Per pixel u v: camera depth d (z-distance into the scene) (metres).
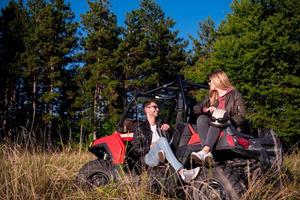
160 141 4.73
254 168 4.54
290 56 21.75
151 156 4.88
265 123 21.19
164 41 37.06
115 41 34.69
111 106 32.09
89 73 35.25
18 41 34.44
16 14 35.38
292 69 22.00
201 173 4.29
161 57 36.66
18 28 34.78
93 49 34.31
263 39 21.80
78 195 4.60
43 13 33.69
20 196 4.22
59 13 33.91
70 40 33.84
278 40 21.22
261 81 21.62
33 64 32.44
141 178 4.60
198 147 4.58
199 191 4.21
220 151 4.48
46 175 4.77
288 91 20.67
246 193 4.04
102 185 4.95
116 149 5.49
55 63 32.16
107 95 32.03
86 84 32.72
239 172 4.55
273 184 4.55
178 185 4.61
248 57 21.00
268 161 4.46
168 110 5.75
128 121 5.93
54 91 33.69
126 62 34.16
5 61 34.62
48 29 32.97
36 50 33.72
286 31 21.64
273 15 22.64
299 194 4.64
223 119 4.36
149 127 5.40
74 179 5.22
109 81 32.62
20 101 33.62
